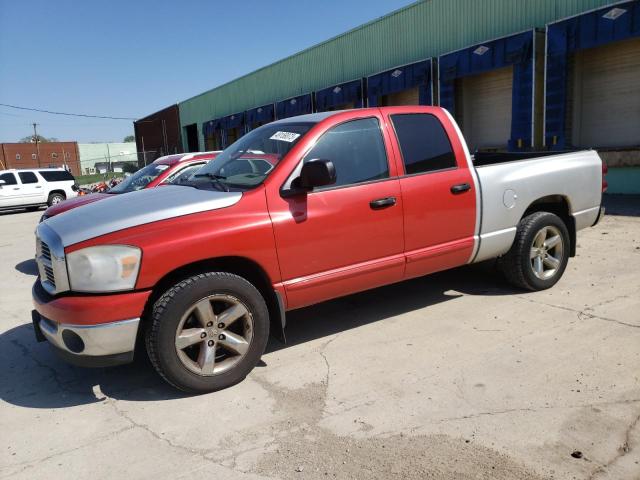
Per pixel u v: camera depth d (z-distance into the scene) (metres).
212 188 4.05
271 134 4.48
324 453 2.90
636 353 3.86
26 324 5.53
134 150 80.50
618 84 12.97
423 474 2.67
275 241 3.79
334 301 5.50
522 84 14.41
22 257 9.87
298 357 4.18
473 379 3.62
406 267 4.47
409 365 3.91
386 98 20.48
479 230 4.88
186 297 3.45
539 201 5.38
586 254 6.87
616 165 12.70
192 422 3.30
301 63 24.84
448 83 16.92
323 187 4.05
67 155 74.31
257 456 2.91
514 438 2.93
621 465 2.65
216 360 3.79
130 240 3.37
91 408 3.57
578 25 12.65
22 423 3.42
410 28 18.47
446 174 4.65
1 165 67.38
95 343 3.33
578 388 3.42
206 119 35.84
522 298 5.24
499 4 15.14
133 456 2.98
